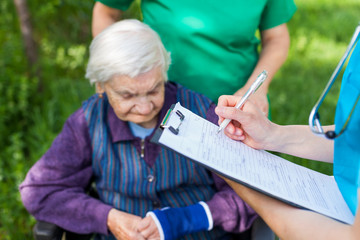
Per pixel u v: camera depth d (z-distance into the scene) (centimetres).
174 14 159
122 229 141
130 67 130
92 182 163
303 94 363
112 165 150
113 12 176
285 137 113
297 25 523
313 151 115
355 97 88
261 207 98
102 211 145
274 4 163
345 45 504
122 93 135
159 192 152
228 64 163
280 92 367
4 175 249
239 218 144
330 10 613
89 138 151
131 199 153
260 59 170
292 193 97
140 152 149
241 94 150
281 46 171
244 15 155
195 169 149
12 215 227
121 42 131
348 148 90
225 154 102
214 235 152
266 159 109
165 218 139
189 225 141
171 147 94
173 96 150
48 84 322
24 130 292
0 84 284
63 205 146
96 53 136
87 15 375
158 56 135
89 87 318
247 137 113
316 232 88
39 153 259
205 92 168
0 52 300
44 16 354
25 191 149
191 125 107
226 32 157
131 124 149
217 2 154
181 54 163
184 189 153
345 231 85
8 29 331
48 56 347
